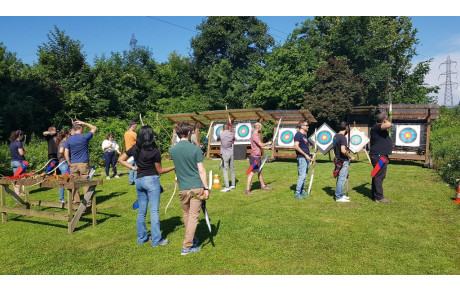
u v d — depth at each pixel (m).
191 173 4.14
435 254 4.02
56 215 5.27
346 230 4.95
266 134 25.58
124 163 4.52
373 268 3.68
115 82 24.45
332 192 7.74
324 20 35.34
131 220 5.84
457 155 9.05
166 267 3.84
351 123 28.23
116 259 4.10
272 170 11.69
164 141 17.92
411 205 6.32
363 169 11.31
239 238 4.72
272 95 29.30
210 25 36.41
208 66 35.84
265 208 6.36
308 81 28.72
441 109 28.53
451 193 7.27
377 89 32.44
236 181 9.59
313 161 7.39
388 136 6.61
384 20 34.78
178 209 6.52
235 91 31.66
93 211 5.56
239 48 34.75
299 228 5.09
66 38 21.58
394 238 4.57
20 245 4.69
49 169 7.62
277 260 3.95
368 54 31.41
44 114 17.41
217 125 15.58
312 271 3.63
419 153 12.35
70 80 20.58
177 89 30.61
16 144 7.59
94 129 6.67
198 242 4.59
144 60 32.59
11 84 17.19
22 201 6.25
